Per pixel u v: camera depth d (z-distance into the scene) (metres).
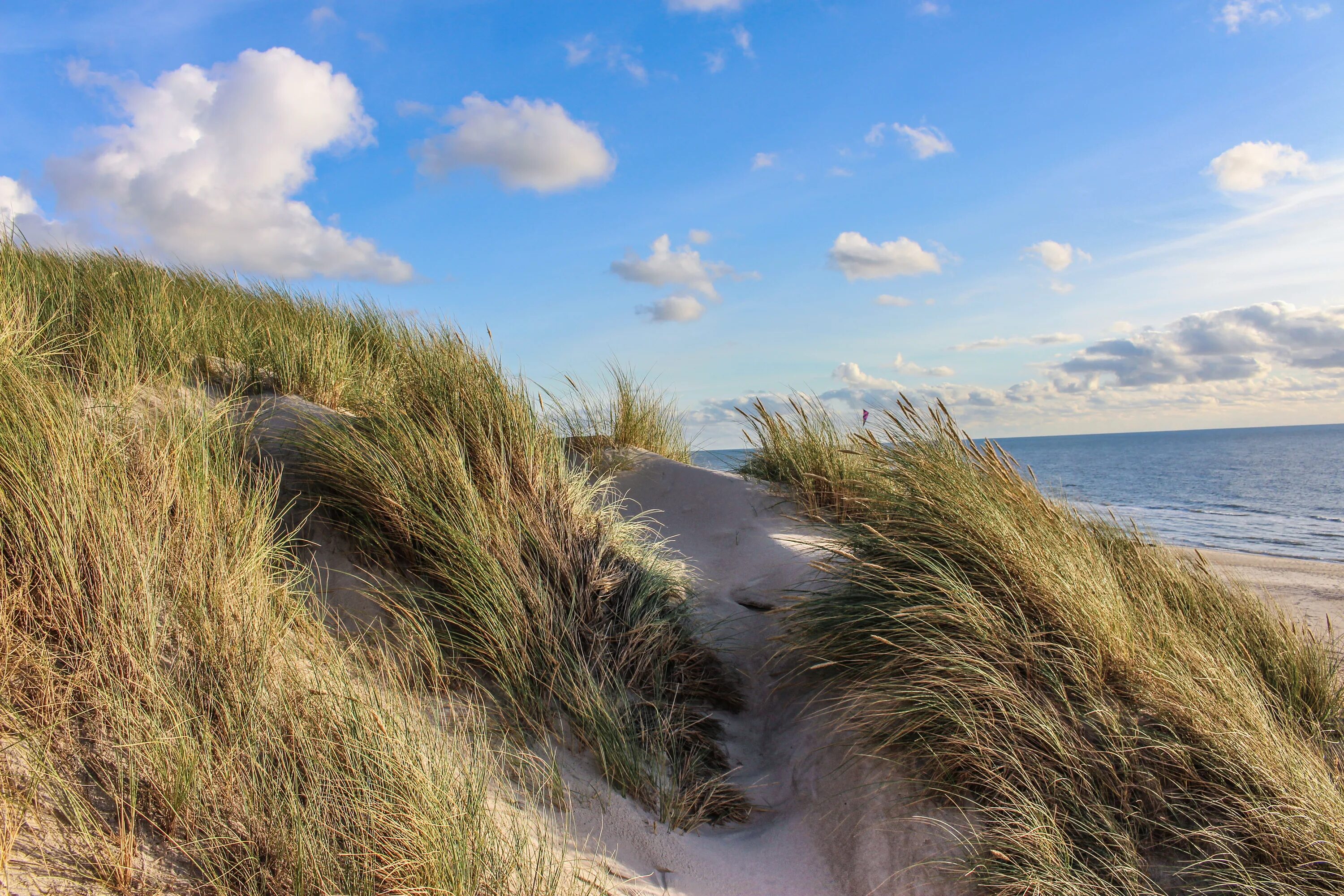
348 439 4.08
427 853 2.07
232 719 2.25
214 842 1.94
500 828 2.44
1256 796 2.52
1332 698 3.24
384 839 2.10
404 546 3.73
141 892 1.77
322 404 5.04
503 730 3.04
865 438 4.59
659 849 2.75
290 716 2.33
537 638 3.54
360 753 2.28
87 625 2.32
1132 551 4.14
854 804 2.94
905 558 3.64
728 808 3.12
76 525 2.47
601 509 4.93
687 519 6.25
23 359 3.38
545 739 3.07
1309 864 2.32
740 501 6.34
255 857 1.92
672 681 3.80
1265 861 2.41
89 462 2.73
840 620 3.60
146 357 4.34
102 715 2.12
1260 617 3.72
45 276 4.93
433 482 3.91
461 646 3.35
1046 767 2.71
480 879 2.14
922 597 3.35
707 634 4.29
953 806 2.77
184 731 2.12
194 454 3.22
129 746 2.03
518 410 4.54
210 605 2.59
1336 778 2.65
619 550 4.56
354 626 3.28
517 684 3.29
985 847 2.58
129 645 2.31
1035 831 2.50
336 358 5.47
